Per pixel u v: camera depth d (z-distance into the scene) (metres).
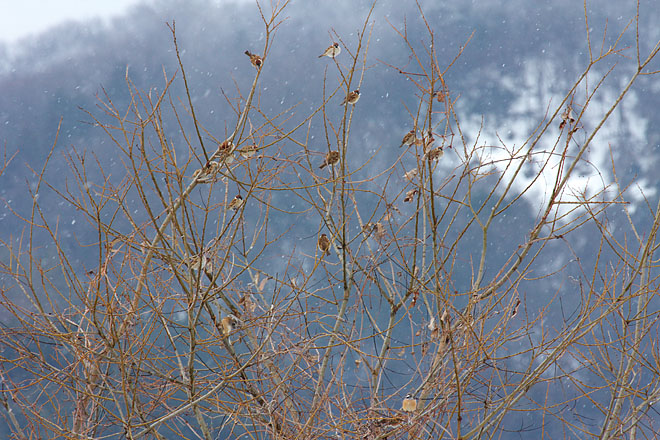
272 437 4.37
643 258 4.39
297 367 4.51
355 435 4.29
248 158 4.57
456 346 4.43
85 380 4.19
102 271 4.16
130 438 3.99
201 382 4.41
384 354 4.76
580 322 4.26
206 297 4.13
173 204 4.34
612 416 4.73
